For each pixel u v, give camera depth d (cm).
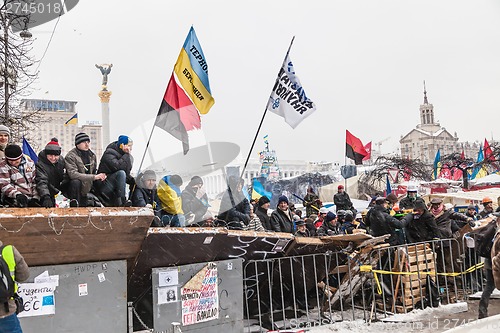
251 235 647
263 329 705
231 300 638
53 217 479
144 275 589
